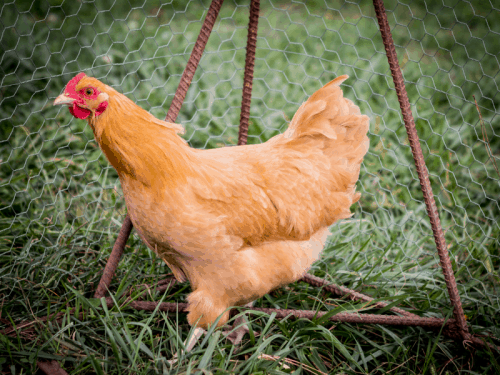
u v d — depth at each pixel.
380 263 2.86
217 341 1.98
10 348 1.94
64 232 2.72
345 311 2.26
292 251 2.02
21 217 2.85
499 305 2.45
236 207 1.87
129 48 4.50
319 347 2.21
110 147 1.74
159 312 2.25
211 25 2.20
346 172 2.09
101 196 3.05
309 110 2.04
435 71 4.41
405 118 2.06
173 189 1.77
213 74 4.39
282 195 1.95
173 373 1.89
